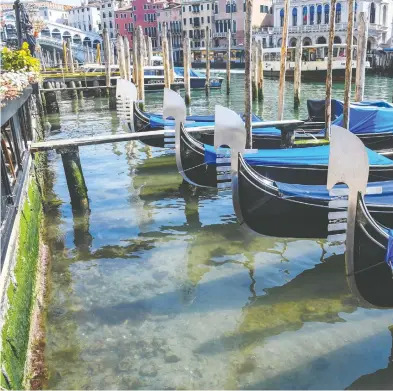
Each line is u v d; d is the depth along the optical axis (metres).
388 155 11.88
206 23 61.81
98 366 5.13
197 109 25.98
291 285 6.78
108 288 6.74
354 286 5.69
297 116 22.95
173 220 9.30
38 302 6.12
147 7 68.81
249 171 7.30
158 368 5.11
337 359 5.23
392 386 4.86
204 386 4.86
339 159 5.17
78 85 32.25
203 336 5.65
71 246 8.17
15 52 8.69
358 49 16.27
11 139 8.12
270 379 4.95
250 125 10.55
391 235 5.49
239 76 47.06
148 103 28.78
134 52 27.09
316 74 38.34
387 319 5.95
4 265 4.64
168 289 6.70
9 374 3.91
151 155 14.40
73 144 9.87
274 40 52.50
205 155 10.09
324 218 7.33
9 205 5.93
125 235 8.60
